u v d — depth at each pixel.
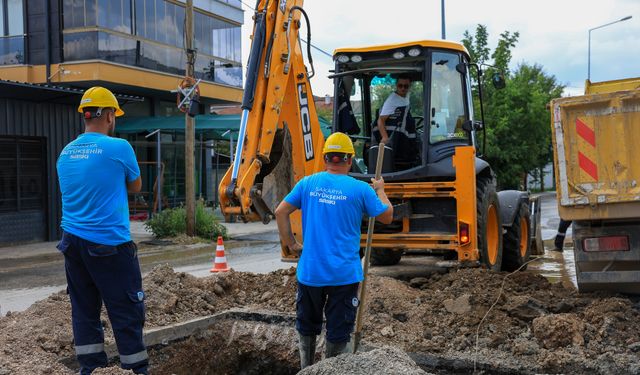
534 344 5.22
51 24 19.70
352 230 4.62
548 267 10.59
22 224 14.95
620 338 5.15
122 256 4.40
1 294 9.05
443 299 6.34
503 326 5.63
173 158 23.80
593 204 5.72
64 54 19.59
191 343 6.10
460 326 5.74
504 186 28.77
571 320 5.27
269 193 7.26
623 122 5.64
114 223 4.38
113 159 4.41
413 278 8.21
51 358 5.02
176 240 15.54
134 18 20.72
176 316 6.31
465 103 8.24
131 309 4.45
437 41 8.03
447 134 8.20
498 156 27.41
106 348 5.30
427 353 5.26
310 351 4.84
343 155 4.70
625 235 5.79
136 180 4.61
